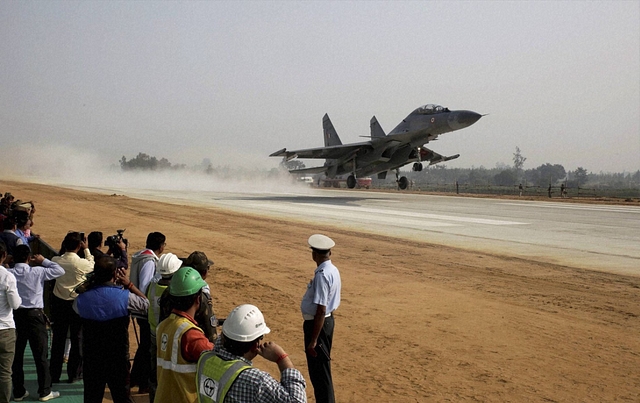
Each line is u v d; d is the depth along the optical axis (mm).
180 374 3963
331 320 6051
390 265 15602
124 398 5598
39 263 6617
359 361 7941
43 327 6492
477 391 6820
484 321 10023
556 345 8672
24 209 10523
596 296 11969
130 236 21453
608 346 8633
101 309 5422
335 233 22609
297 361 7969
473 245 19531
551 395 6707
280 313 10531
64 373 7609
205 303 4715
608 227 25344
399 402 6480
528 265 15672
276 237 21344
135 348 8656
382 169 45656
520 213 32781
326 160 51344
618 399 6598
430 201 44188
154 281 5703
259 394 3285
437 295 12047
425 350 8430
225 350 3531
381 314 10492
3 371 5848
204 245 19266
